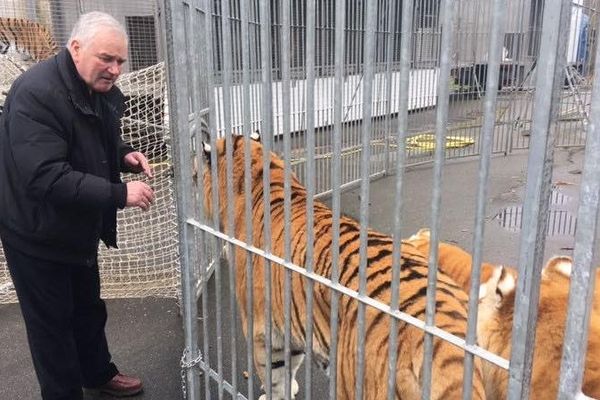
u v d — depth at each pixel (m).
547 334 2.27
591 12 8.05
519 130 10.00
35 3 6.58
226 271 5.05
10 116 2.63
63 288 2.94
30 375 3.74
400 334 1.96
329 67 5.73
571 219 6.18
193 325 3.00
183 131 2.71
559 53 1.27
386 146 7.84
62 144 2.63
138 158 3.37
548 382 2.24
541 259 1.40
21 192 2.73
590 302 1.31
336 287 1.98
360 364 1.95
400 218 1.71
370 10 1.63
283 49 1.97
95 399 3.49
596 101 1.21
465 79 8.84
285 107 2.03
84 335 3.29
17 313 4.56
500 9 1.34
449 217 6.42
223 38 2.27
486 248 5.50
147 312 4.51
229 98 2.35
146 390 3.56
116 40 2.66
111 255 4.90
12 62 5.36
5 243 2.87
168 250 4.86
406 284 2.10
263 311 2.93
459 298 2.11
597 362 2.20
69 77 2.68
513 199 7.12
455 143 9.24
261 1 2.01
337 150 1.86
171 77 2.71
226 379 3.63
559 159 9.00
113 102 3.05
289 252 2.20
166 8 2.64
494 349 2.32
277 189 3.00
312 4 1.80
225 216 3.18
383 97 7.44
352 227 2.57
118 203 2.68
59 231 2.78
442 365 1.82
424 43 7.74
